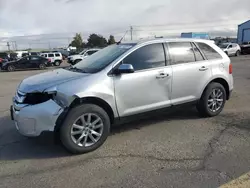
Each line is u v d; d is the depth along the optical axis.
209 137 4.42
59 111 3.71
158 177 3.23
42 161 3.75
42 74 4.61
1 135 4.79
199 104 5.30
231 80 5.71
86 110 3.88
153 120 5.34
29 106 3.76
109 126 4.16
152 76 4.50
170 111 4.91
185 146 4.09
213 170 3.34
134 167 3.49
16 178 3.30
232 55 29.73
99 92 3.97
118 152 3.96
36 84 3.92
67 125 3.77
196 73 5.05
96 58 4.77
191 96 5.09
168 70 4.69
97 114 3.99
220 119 5.33
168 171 3.36
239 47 30.34
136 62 4.42
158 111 4.71
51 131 3.72
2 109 6.83
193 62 5.08
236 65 17.16
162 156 3.78
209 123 5.11
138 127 4.97
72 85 3.85
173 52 4.86
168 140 4.34
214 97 5.41
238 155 3.73
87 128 3.95
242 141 4.21
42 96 3.78
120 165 3.56
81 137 3.90
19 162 3.73
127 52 4.37
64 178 3.28
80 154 3.94
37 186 3.12
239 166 3.42
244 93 7.82
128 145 4.19
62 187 3.09
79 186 3.10
